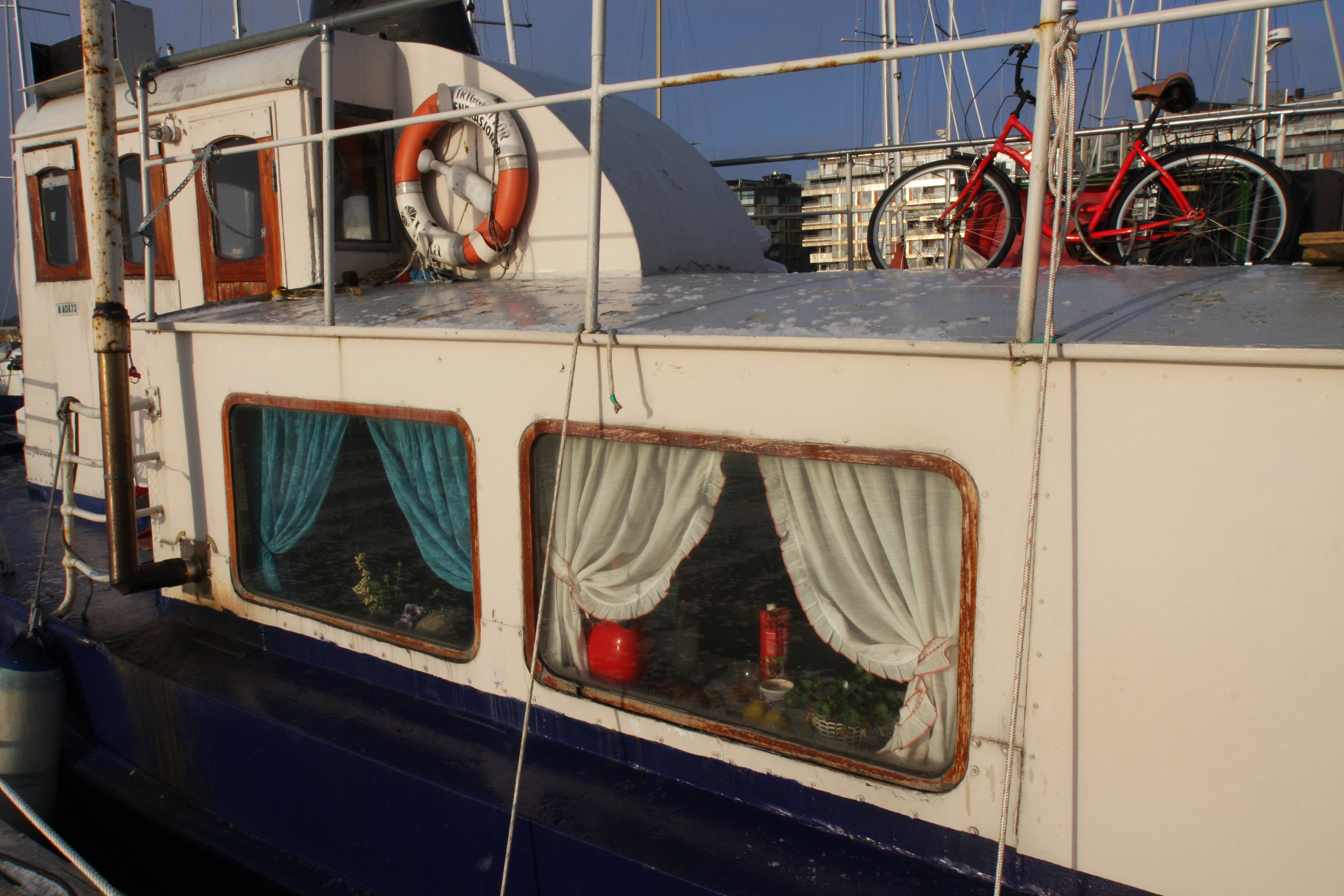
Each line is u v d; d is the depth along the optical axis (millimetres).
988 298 2648
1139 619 2025
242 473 3854
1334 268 2891
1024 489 2117
